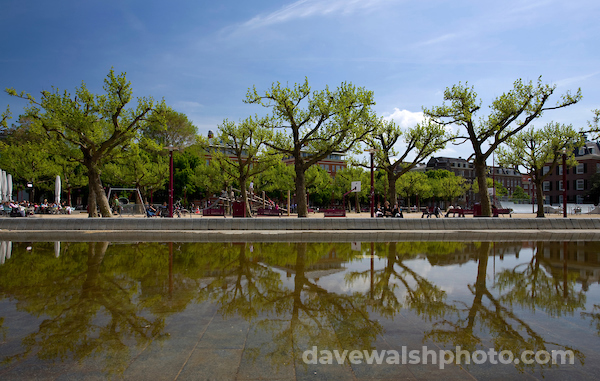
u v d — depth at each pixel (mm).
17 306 4582
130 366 2930
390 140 27922
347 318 4176
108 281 6066
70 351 3219
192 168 52875
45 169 35812
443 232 16859
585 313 4422
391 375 2828
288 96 20750
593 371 2930
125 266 7512
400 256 9125
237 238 13695
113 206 29797
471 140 22641
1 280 6117
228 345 3369
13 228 16594
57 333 3650
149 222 16844
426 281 6188
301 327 3867
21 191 45562
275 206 37000
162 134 50812
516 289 5637
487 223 18375
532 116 21172
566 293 5398
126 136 20375
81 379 2725
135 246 11008
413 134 26875
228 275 6617
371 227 17828
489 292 5441
